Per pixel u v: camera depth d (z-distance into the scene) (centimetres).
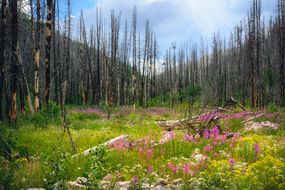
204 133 1376
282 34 4084
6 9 1802
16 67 1848
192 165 915
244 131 1744
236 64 6378
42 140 1309
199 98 5681
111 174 855
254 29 4025
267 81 4509
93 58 6250
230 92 6025
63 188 700
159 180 800
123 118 2536
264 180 716
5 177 727
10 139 1135
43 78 4031
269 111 2692
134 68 6178
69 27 4616
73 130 1669
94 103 5375
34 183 746
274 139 1471
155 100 5891
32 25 2780
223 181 728
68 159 905
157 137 1348
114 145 1180
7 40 2047
